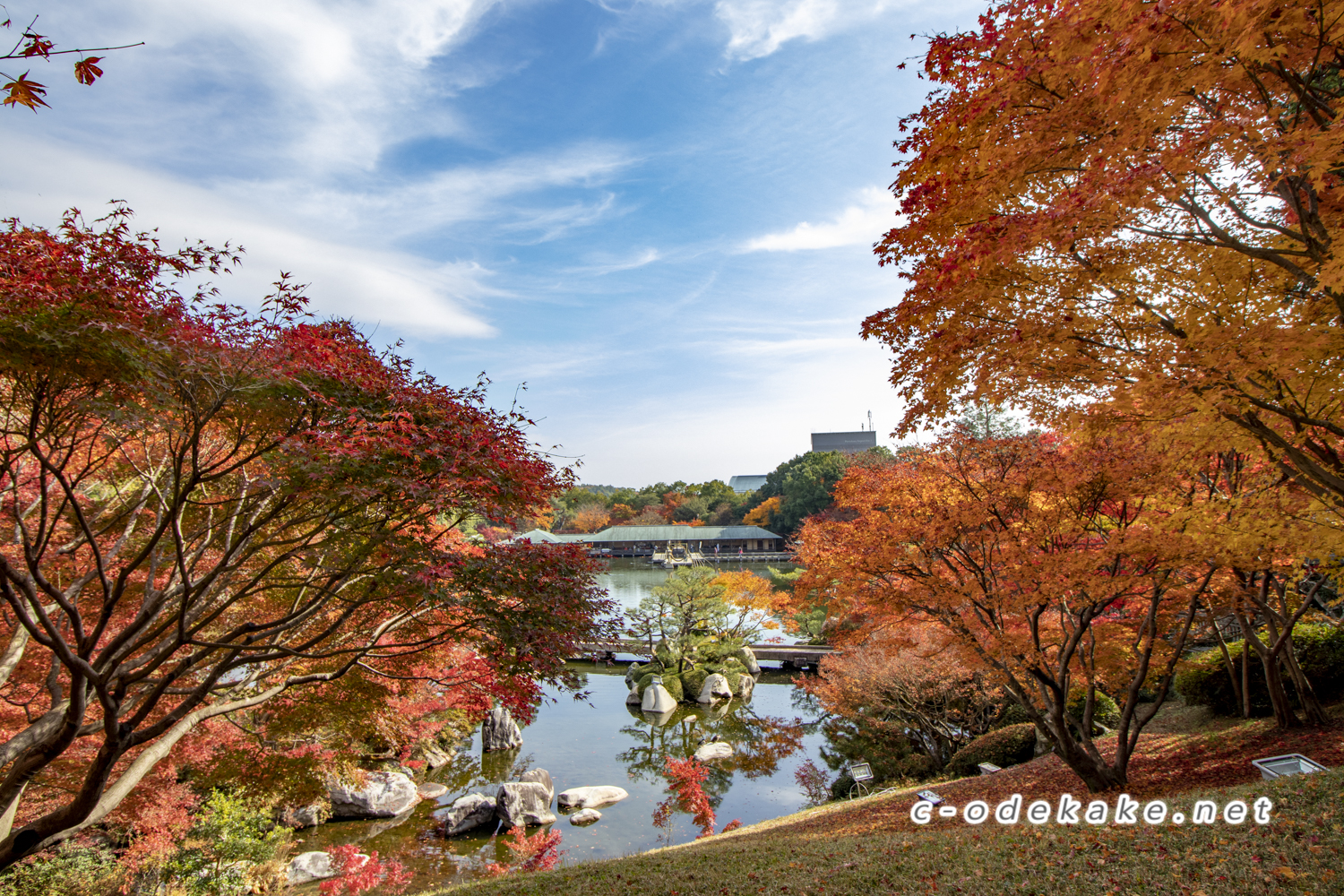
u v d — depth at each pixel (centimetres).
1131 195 468
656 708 2627
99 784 588
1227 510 793
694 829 1581
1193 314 621
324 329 647
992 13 528
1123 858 598
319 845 1498
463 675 906
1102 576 845
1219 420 648
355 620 900
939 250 614
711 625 3444
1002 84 509
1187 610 1080
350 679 921
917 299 618
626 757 2142
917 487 1080
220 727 995
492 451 687
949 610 1042
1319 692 1289
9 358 462
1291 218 620
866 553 1063
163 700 898
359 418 621
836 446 11081
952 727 1727
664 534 8269
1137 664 1107
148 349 491
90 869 983
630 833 1558
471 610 715
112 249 512
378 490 603
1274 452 696
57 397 529
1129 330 627
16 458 631
